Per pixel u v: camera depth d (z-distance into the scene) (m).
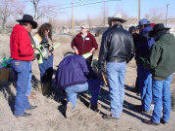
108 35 4.06
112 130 4.02
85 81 4.23
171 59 3.89
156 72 4.00
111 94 4.23
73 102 4.34
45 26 5.20
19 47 3.89
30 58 4.13
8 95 5.29
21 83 4.13
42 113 4.49
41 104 4.93
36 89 5.87
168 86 4.24
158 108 4.22
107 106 5.21
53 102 5.07
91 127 4.06
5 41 17.09
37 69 8.40
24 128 3.89
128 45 4.09
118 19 4.12
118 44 4.00
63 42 20.08
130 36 4.14
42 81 5.58
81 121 4.24
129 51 4.15
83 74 4.24
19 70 4.05
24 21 4.05
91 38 5.65
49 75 5.61
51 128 3.94
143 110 4.96
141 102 5.14
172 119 4.66
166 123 4.45
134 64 11.06
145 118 4.66
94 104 4.88
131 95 6.19
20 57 4.01
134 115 4.81
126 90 6.64
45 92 5.61
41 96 5.40
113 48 4.02
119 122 4.39
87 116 4.45
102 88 6.61
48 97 5.39
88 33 5.70
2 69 6.34
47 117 4.33
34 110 4.61
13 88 5.81
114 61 4.06
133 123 4.40
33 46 4.66
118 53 4.03
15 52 4.01
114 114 4.30
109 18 4.19
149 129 4.18
